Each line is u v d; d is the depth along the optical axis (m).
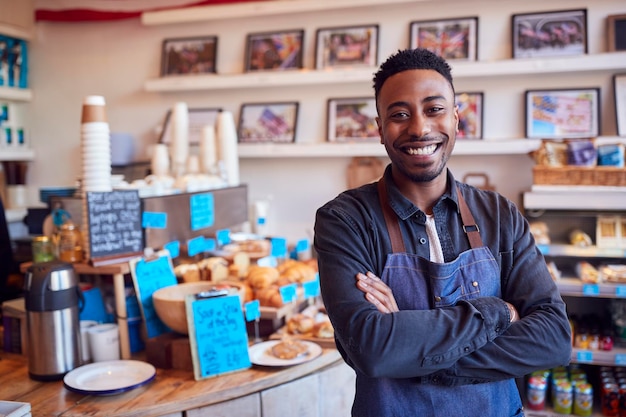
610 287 3.09
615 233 3.25
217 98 4.03
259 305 2.45
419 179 1.37
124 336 2.30
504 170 3.55
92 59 4.27
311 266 2.90
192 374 2.12
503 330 1.30
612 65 3.22
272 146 3.76
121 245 2.34
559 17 3.40
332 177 3.85
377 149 3.57
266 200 3.98
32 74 4.41
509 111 3.51
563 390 3.20
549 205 3.14
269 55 3.86
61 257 2.34
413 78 1.33
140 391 1.97
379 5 3.68
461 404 1.36
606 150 3.13
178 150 3.42
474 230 1.43
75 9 4.18
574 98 3.40
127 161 4.01
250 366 2.16
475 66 3.39
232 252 2.86
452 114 1.36
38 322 2.06
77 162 4.36
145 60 4.16
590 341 3.17
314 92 3.84
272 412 2.09
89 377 2.05
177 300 2.13
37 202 4.45
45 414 1.82
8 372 2.18
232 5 3.82
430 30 3.59
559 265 3.56
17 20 4.19
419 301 1.37
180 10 3.91
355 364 1.32
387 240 1.41
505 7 3.50
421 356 1.24
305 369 2.17
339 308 1.33
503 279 1.44
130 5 4.07
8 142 4.29
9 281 3.09
